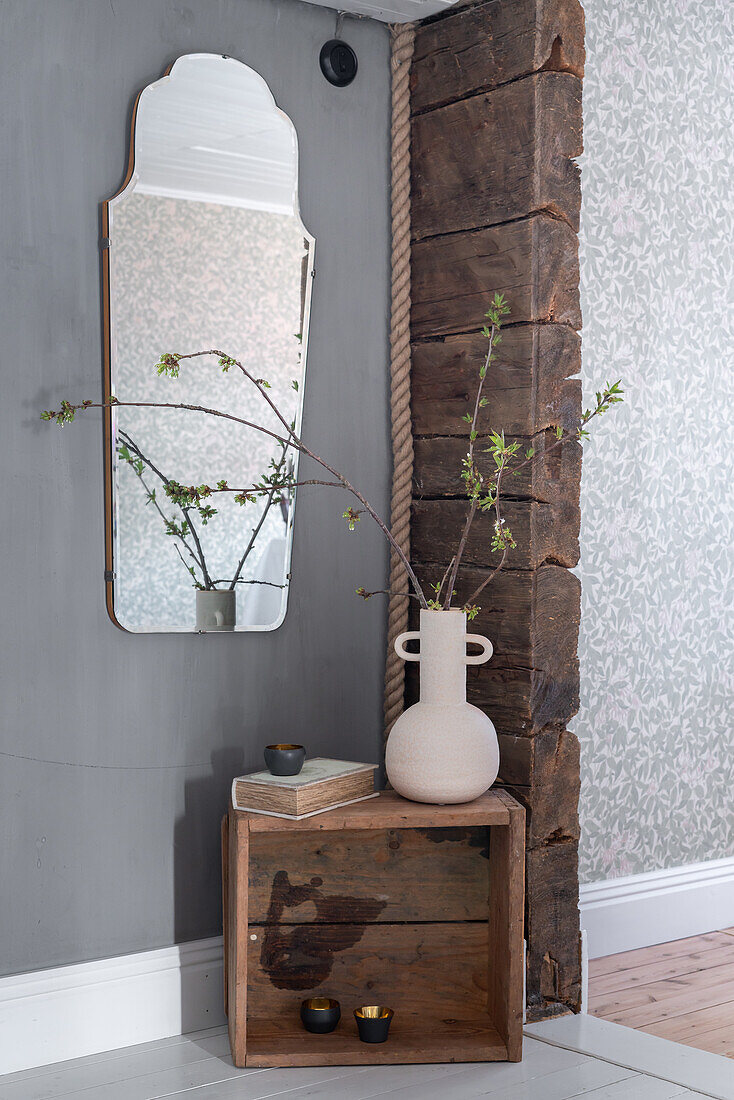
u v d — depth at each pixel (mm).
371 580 2592
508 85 2340
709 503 3088
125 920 2248
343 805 2178
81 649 2189
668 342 2986
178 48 2293
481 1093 2012
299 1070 2117
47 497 2145
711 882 3068
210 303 2312
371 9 2479
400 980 2336
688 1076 2096
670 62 2988
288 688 2463
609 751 2879
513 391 2340
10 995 2096
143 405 2229
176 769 2311
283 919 2295
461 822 2119
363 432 2576
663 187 2973
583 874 2828
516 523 2336
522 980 2156
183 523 2285
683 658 3033
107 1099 1976
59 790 2166
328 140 2498
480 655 2326
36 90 2119
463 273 2453
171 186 2260
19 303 2107
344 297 2539
